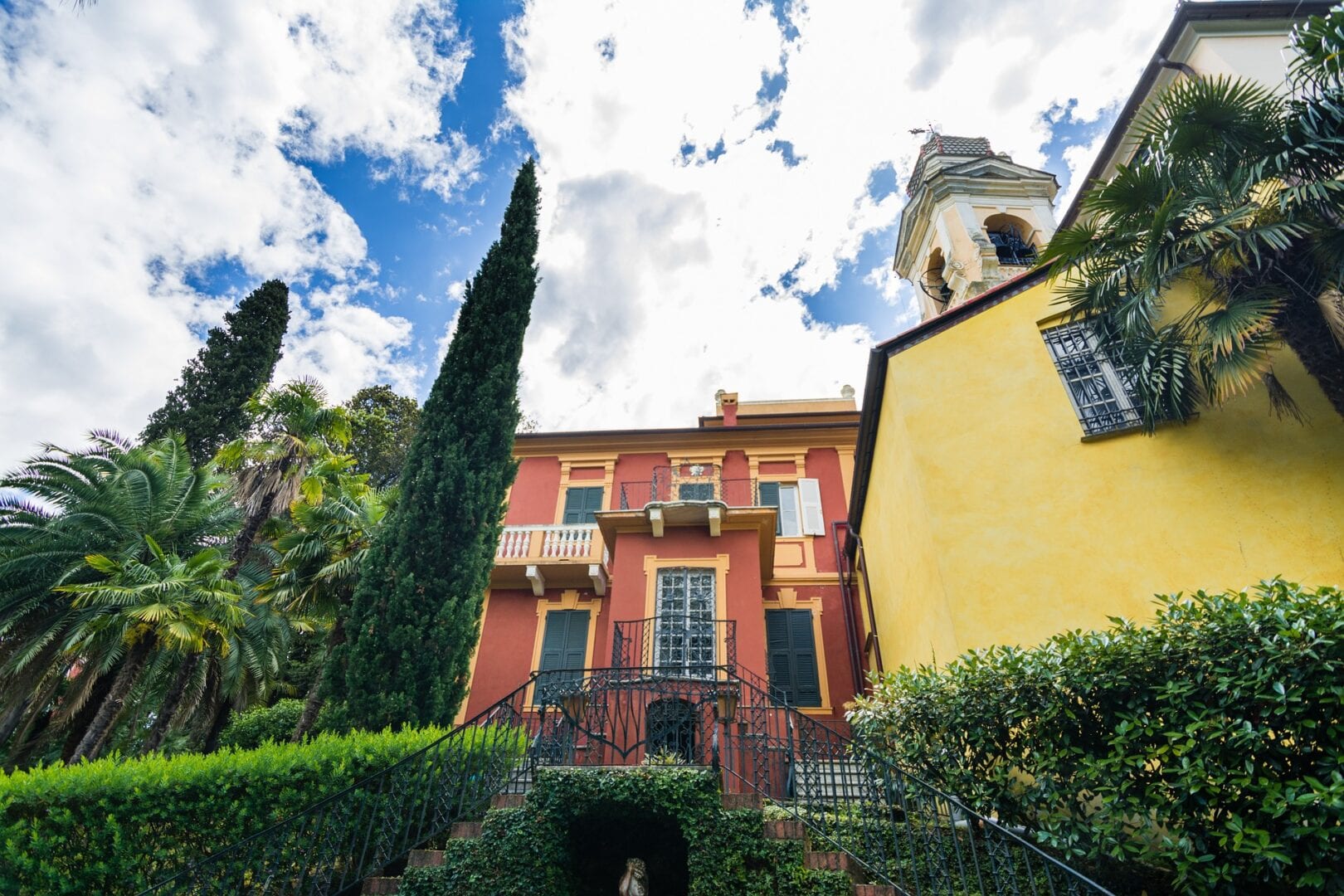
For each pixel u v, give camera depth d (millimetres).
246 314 32812
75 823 5793
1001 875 5508
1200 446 7684
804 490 17094
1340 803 3990
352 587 13617
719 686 10430
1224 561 7039
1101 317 8711
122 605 12180
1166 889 5184
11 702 12812
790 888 5367
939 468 8945
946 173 15836
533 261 14086
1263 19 10453
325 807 6051
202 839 5855
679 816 5938
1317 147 6750
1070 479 8211
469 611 9789
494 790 6820
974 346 9719
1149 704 5246
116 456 16062
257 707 16609
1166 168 7617
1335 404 6867
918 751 6324
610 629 15023
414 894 5695
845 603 14906
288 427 16703
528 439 18438
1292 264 7199
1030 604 7621
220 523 16875
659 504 13344
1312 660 4543
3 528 14180
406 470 10984
